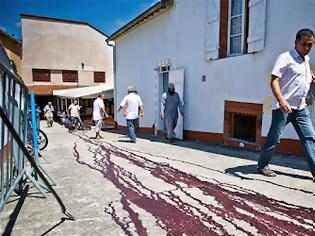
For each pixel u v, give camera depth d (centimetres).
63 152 650
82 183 395
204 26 759
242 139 677
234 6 687
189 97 830
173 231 254
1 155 255
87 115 2647
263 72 588
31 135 420
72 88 2709
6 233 253
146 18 1035
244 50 658
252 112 620
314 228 255
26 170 361
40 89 2627
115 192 356
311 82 379
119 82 1384
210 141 757
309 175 403
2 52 605
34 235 249
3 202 250
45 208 307
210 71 743
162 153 611
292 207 298
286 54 360
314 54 495
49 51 2658
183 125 848
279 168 441
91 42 2825
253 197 327
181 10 851
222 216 282
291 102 365
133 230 257
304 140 368
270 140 392
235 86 665
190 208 303
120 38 1338
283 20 548
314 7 511
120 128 1430
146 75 1110
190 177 413
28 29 2570
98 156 592
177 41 883
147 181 399
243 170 441
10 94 268
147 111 1119
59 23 2681
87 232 254
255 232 250
